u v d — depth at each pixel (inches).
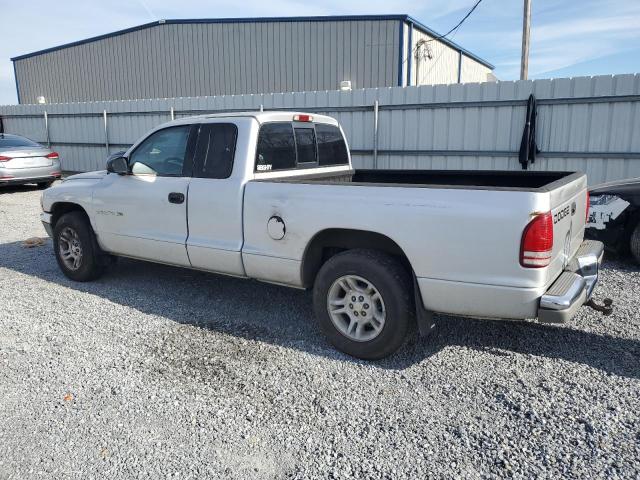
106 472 110.9
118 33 1040.2
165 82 1011.3
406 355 164.1
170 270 258.4
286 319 194.2
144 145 209.5
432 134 420.8
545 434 121.8
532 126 370.6
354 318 160.7
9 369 155.3
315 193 162.2
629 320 189.5
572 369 153.3
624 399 136.1
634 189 258.7
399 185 149.8
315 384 146.3
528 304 136.3
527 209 132.8
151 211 204.5
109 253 234.2
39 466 112.9
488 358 161.2
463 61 1198.3
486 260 138.2
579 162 365.7
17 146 553.6
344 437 122.3
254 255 177.2
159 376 150.9
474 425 126.1
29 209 454.0
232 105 541.3
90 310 204.5
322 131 220.7
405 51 859.4
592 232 266.7
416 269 147.6
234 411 133.3
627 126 344.8
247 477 109.3
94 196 224.8
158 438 122.3
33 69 1204.5
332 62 869.8
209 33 947.3
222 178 184.4
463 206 139.5
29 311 203.9
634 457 113.0
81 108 675.4
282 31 893.8
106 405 136.0
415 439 121.1
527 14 522.0
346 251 160.7
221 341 174.7
